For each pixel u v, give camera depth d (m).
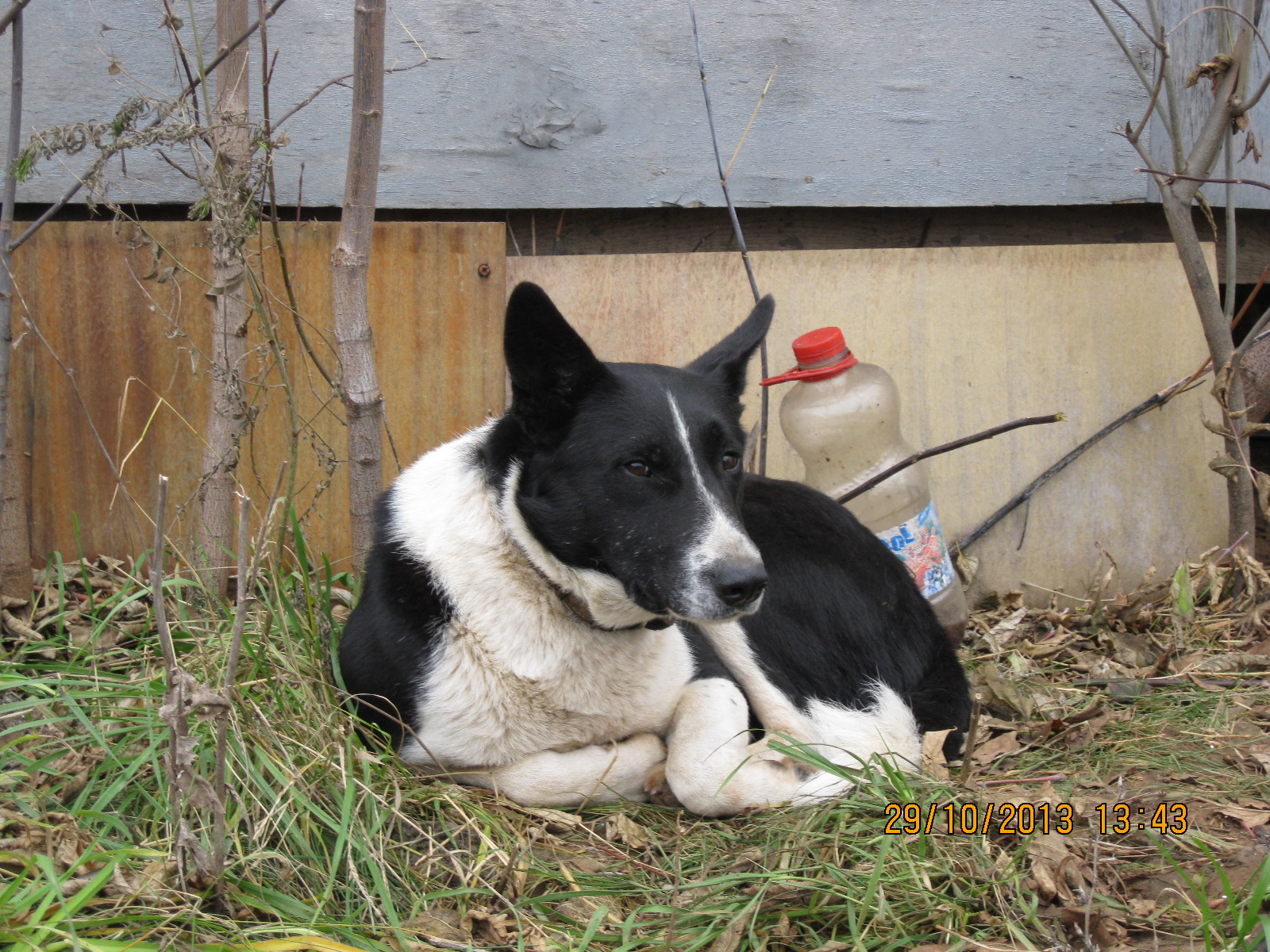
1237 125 1.69
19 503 1.54
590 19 1.79
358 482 1.53
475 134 1.79
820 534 1.50
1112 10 1.84
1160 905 1.21
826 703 1.46
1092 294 1.83
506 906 1.22
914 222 1.92
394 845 1.25
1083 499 1.84
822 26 1.82
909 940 1.18
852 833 1.27
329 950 1.13
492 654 1.34
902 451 1.73
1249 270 2.03
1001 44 1.84
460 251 1.72
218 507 1.54
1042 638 1.74
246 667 1.38
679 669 1.41
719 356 1.41
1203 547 1.85
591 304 1.80
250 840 1.22
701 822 1.34
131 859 1.18
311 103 1.76
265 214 1.76
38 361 1.67
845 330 1.82
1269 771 1.38
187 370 1.69
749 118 1.83
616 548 1.30
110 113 1.73
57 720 1.26
